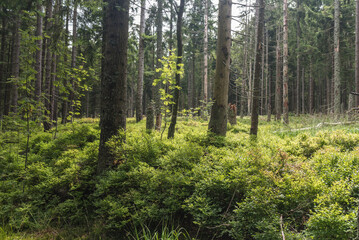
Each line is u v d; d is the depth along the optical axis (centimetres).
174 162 521
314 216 293
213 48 2262
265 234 309
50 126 1224
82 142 823
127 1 576
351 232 272
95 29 1069
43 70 1608
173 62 730
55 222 470
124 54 578
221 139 731
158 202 440
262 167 456
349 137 698
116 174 498
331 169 458
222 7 845
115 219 434
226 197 425
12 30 1595
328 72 2522
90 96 3450
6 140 770
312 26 2294
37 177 584
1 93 1870
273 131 1241
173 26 2181
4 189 557
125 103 590
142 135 742
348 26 2130
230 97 3772
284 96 1675
